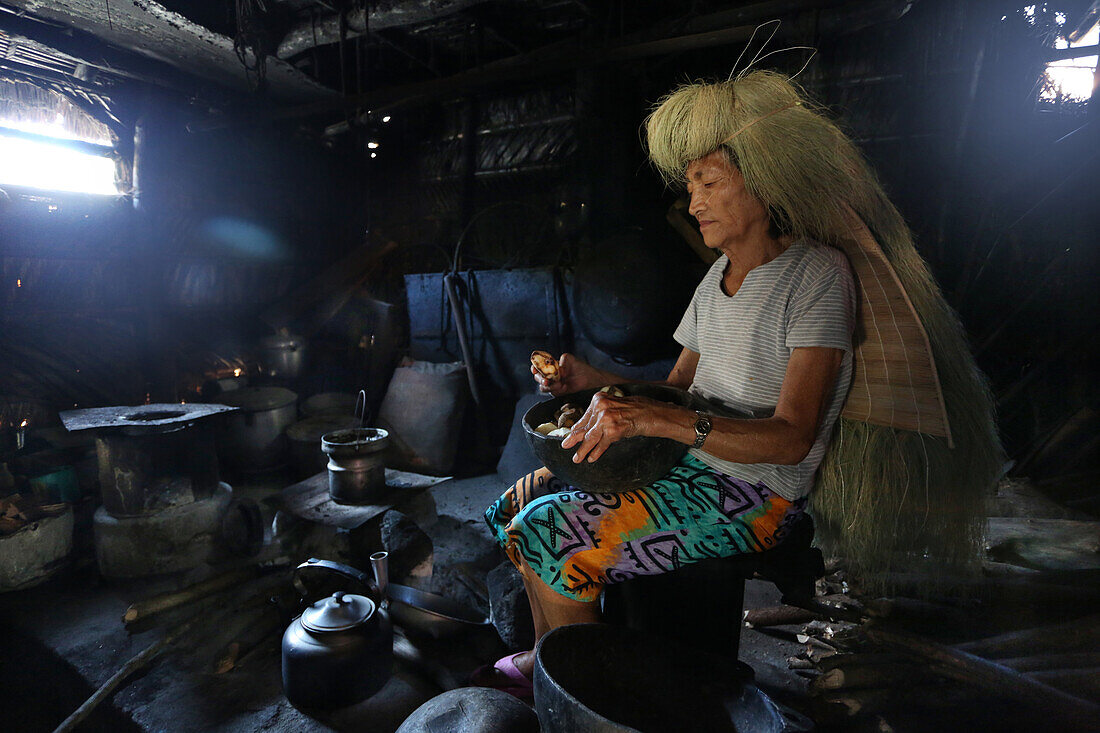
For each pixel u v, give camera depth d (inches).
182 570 112.0
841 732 63.5
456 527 130.1
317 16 161.9
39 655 89.7
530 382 182.7
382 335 211.3
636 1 163.9
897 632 73.6
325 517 104.2
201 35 153.7
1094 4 150.0
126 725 74.2
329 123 234.8
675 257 150.5
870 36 159.3
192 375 183.2
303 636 74.2
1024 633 73.2
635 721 54.4
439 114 228.1
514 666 69.6
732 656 63.7
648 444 54.1
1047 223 143.9
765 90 59.6
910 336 58.2
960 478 63.9
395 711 74.7
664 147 66.5
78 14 141.7
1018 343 148.7
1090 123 137.3
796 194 58.4
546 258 200.8
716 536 59.8
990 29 142.6
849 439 65.0
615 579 61.3
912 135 155.6
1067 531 103.4
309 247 238.1
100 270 176.6
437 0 144.9
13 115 157.0
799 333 55.5
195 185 197.5
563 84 205.9
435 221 235.5
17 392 152.2
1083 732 57.6
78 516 129.6
